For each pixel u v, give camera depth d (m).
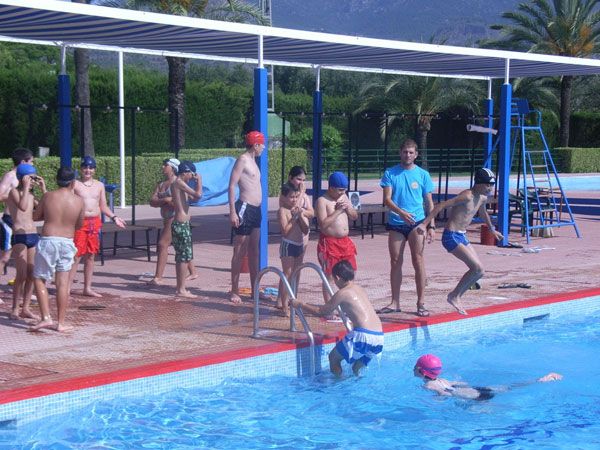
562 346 10.91
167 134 34.78
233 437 8.20
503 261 15.20
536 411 8.93
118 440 8.06
